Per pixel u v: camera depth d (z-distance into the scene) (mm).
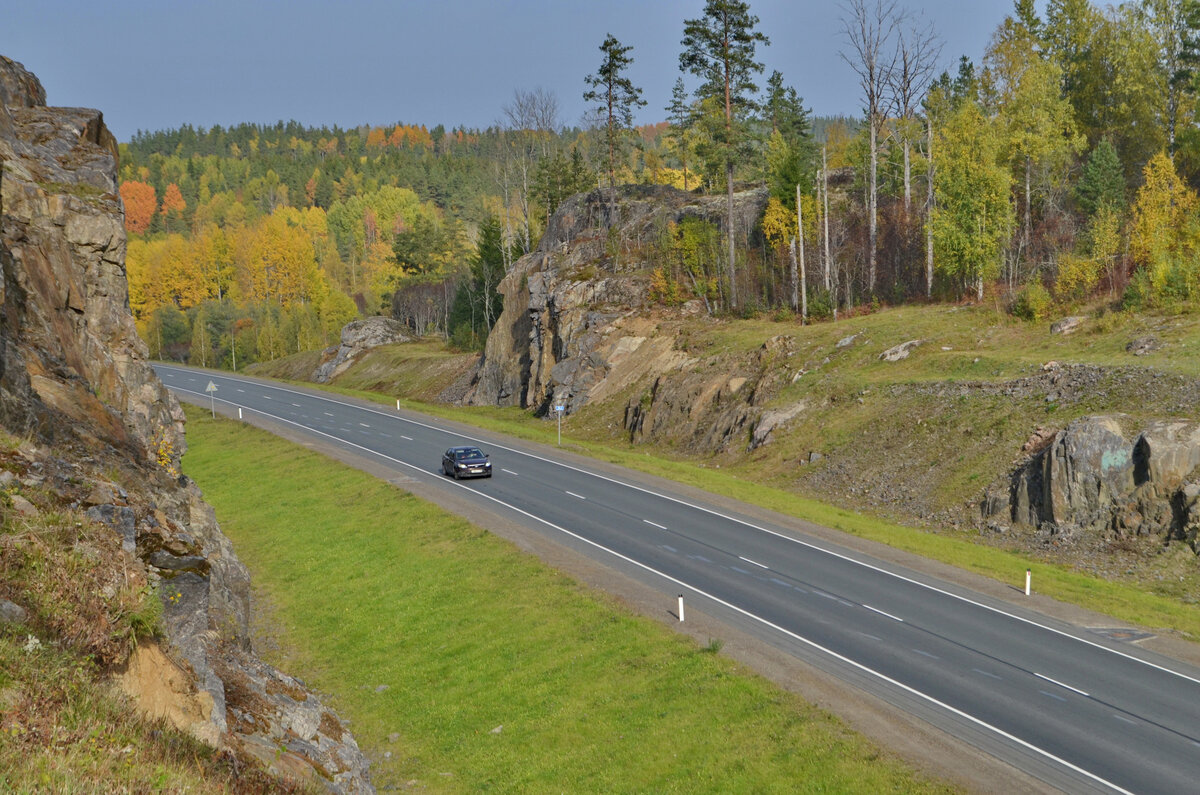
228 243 171250
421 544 29719
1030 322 42906
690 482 37625
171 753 8820
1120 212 50719
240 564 22812
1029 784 13781
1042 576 25016
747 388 48094
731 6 59219
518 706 18734
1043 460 29953
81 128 25797
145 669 10109
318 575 28703
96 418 17281
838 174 81625
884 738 15391
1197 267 38656
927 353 43125
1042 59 57531
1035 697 16906
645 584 24125
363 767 15047
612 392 57469
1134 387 31703
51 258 20891
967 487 32750
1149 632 20578
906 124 59188
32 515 10633
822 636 20234
